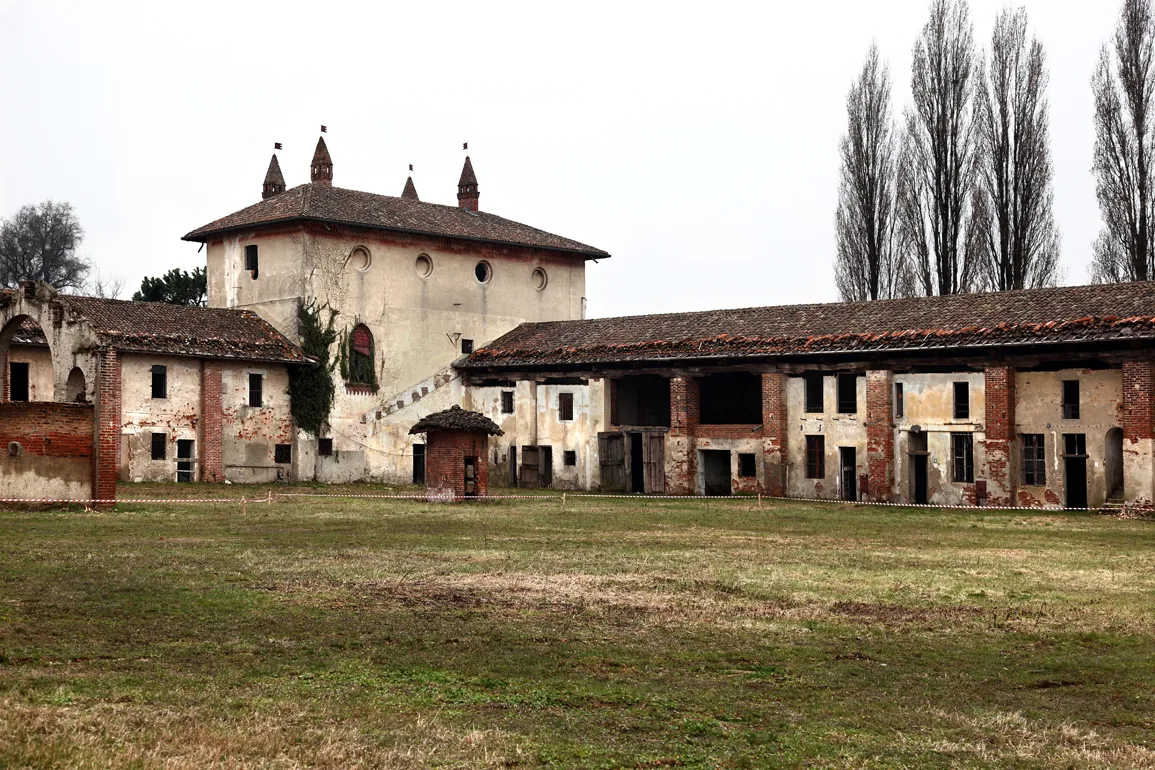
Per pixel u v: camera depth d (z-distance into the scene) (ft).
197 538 90.27
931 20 176.45
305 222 173.47
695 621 57.88
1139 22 158.71
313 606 60.23
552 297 202.49
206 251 187.42
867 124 182.60
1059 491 138.00
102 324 156.66
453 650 50.78
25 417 113.09
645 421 183.93
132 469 156.25
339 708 41.39
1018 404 141.08
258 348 167.94
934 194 176.14
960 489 144.15
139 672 45.83
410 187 222.28
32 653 48.26
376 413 179.83
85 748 35.55
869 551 88.94
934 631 56.29
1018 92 169.58
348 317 177.37
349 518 111.45
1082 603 64.28
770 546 91.76
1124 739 39.58
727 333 164.76
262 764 34.96
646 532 102.47
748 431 161.79
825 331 156.04
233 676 45.50
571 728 39.73
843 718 41.60
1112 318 133.28
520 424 181.27
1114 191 159.94
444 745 37.47
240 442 166.91
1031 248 168.66
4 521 101.35
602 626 56.39
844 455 155.02
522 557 80.94
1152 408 130.62
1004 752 37.93
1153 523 117.50
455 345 188.96
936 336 144.46
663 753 37.27
